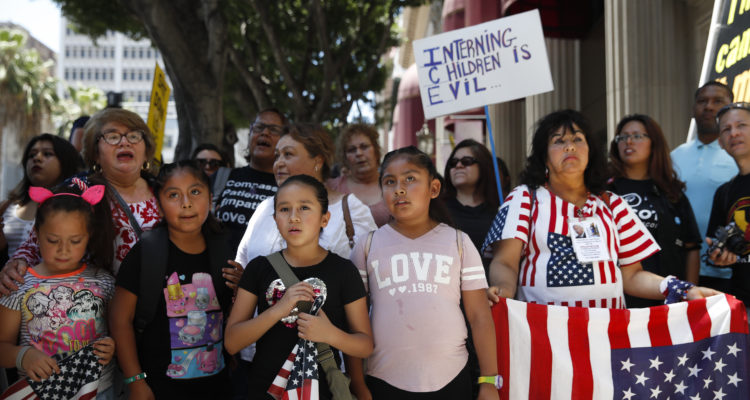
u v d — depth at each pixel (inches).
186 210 108.9
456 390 98.7
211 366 110.4
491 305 109.7
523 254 120.0
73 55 4997.5
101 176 123.9
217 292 113.4
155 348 107.3
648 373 107.4
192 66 353.4
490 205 179.6
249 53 533.0
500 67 167.8
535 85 165.0
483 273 106.3
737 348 104.0
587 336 108.8
